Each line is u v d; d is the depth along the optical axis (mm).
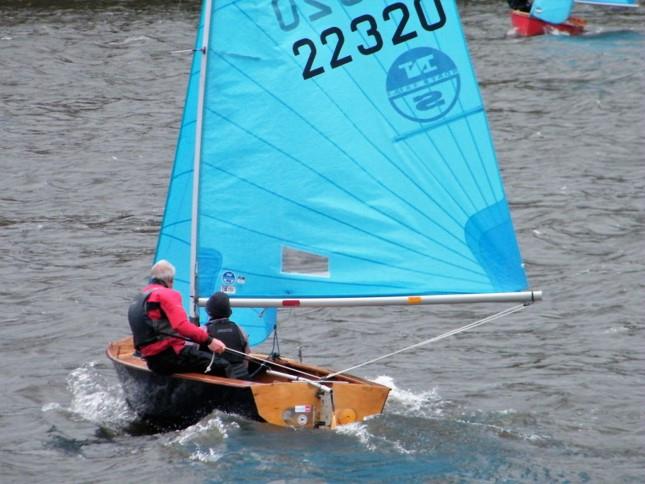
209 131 42000
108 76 136000
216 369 41656
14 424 44125
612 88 127938
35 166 97688
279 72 41781
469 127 41438
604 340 55250
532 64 142625
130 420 44438
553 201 84688
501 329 57562
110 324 58719
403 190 41781
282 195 42188
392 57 41594
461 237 41469
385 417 42281
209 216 42281
